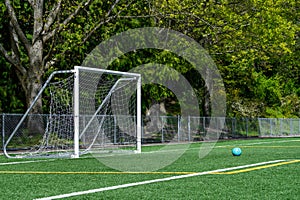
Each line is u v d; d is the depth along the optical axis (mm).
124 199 7133
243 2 30281
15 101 24984
